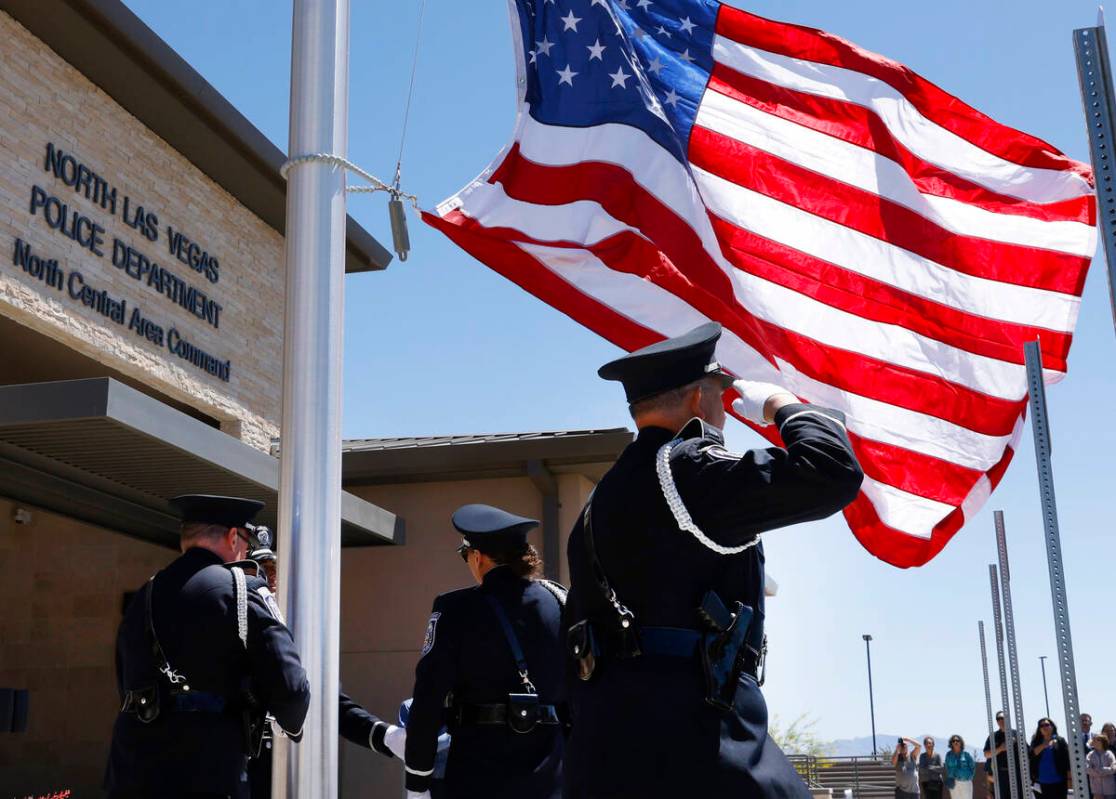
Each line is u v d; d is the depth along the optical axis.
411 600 13.80
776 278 6.90
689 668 2.77
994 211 7.18
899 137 7.16
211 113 12.16
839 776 34.69
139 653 4.23
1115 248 3.27
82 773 13.69
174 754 4.10
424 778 4.84
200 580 4.31
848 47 7.18
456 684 4.82
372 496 14.16
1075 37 3.37
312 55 5.11
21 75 10.60
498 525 5.05
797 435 2.72
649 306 6.57
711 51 7.18
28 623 14.16
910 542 6.91
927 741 23.33
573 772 2.83
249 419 13.72
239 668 4.25
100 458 9.97
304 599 4.66
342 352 4.97
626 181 6.72
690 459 2.81
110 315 11.52
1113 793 18.03
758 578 2.92
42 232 10.70
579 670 2.88
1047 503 5.25
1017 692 10.06
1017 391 7.03
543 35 6.89
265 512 12.29
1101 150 3.31
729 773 2.66
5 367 12.73
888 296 6.96
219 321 13.36
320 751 4.59
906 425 6.89
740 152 7.01
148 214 12.26
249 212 14.17
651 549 2.81
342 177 5.11
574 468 13.55
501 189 6.62
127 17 10.79
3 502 14.25
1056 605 5.31
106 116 11.71
